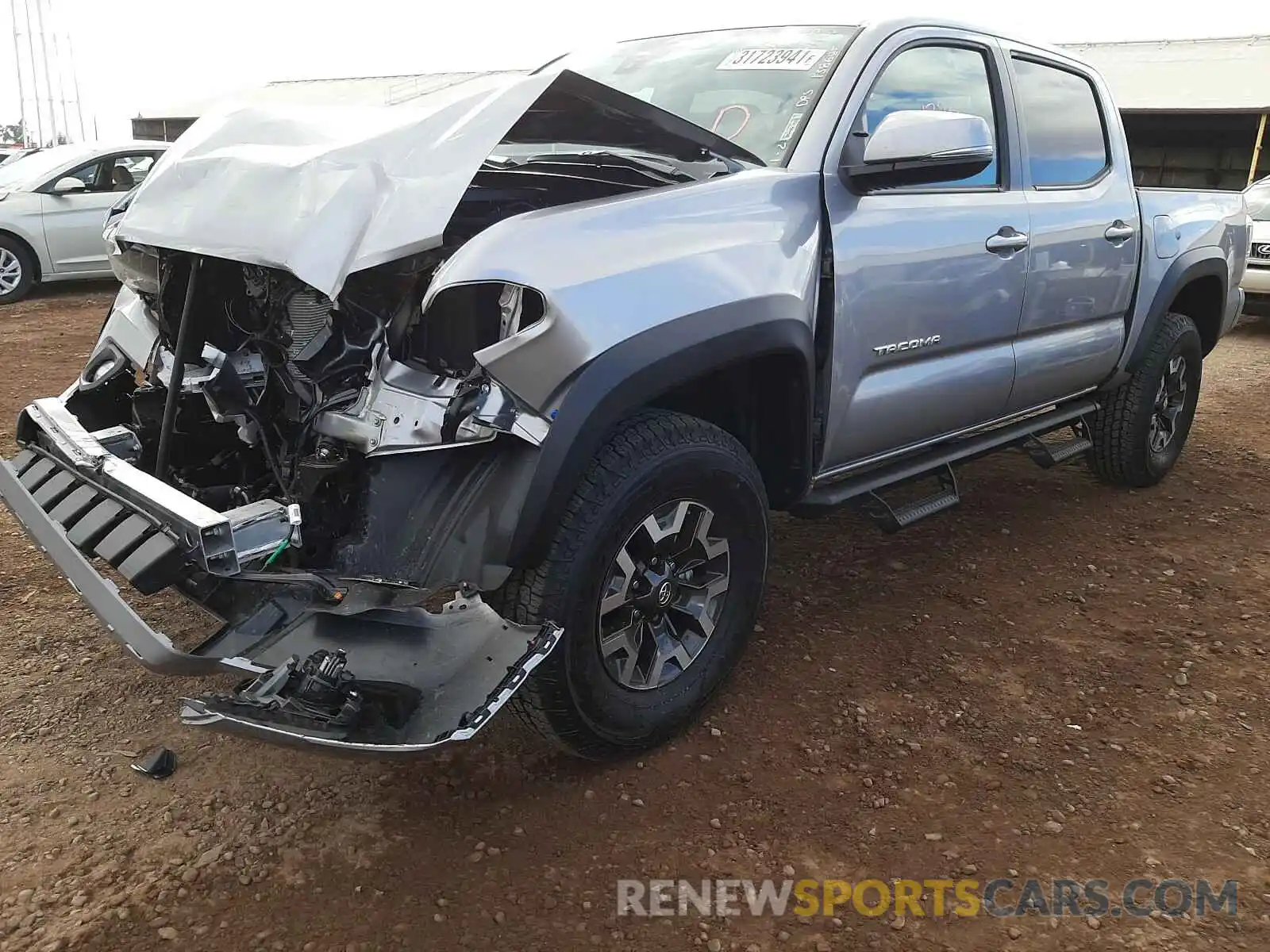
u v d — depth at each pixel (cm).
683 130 270
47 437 277
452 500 223
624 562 243
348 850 232
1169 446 500
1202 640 340
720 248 254
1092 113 421
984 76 360
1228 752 277
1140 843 239
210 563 206
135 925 207
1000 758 272
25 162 1077
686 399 287
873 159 282
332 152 235
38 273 1022
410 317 229
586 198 283
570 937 207
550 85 237
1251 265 970
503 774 261
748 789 256
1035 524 448
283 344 250
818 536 427
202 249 241
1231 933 212
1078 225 387
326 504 235
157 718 280
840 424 302
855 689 304
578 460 221
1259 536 439
